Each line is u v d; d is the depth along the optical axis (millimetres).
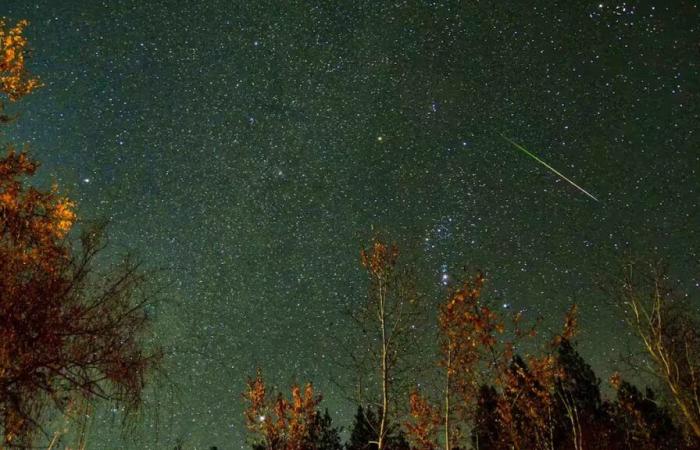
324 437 29500
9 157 9102
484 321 18938
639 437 24062
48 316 8406
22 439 8133
